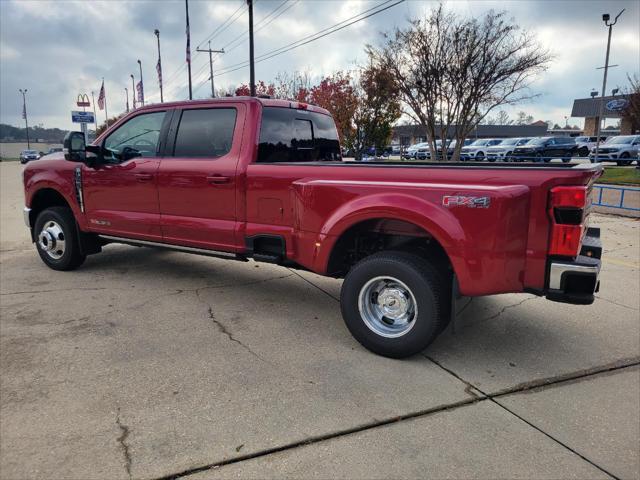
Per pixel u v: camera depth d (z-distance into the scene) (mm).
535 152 30250
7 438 2584
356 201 3559
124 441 2574
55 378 3225
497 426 2779
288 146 4887
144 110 5105
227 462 2432
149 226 5020
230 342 3861
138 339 3881
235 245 4457
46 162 5836
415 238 3891
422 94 17172
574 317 4496
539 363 3572
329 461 2457
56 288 5199
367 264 3564
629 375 3404
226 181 4398
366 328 3639
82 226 5605
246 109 4449
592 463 2473
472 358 3643
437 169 3355
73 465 2385
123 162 5156
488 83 16547
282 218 4129
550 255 3117
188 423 2746
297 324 4270
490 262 3131
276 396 3051
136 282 5461
